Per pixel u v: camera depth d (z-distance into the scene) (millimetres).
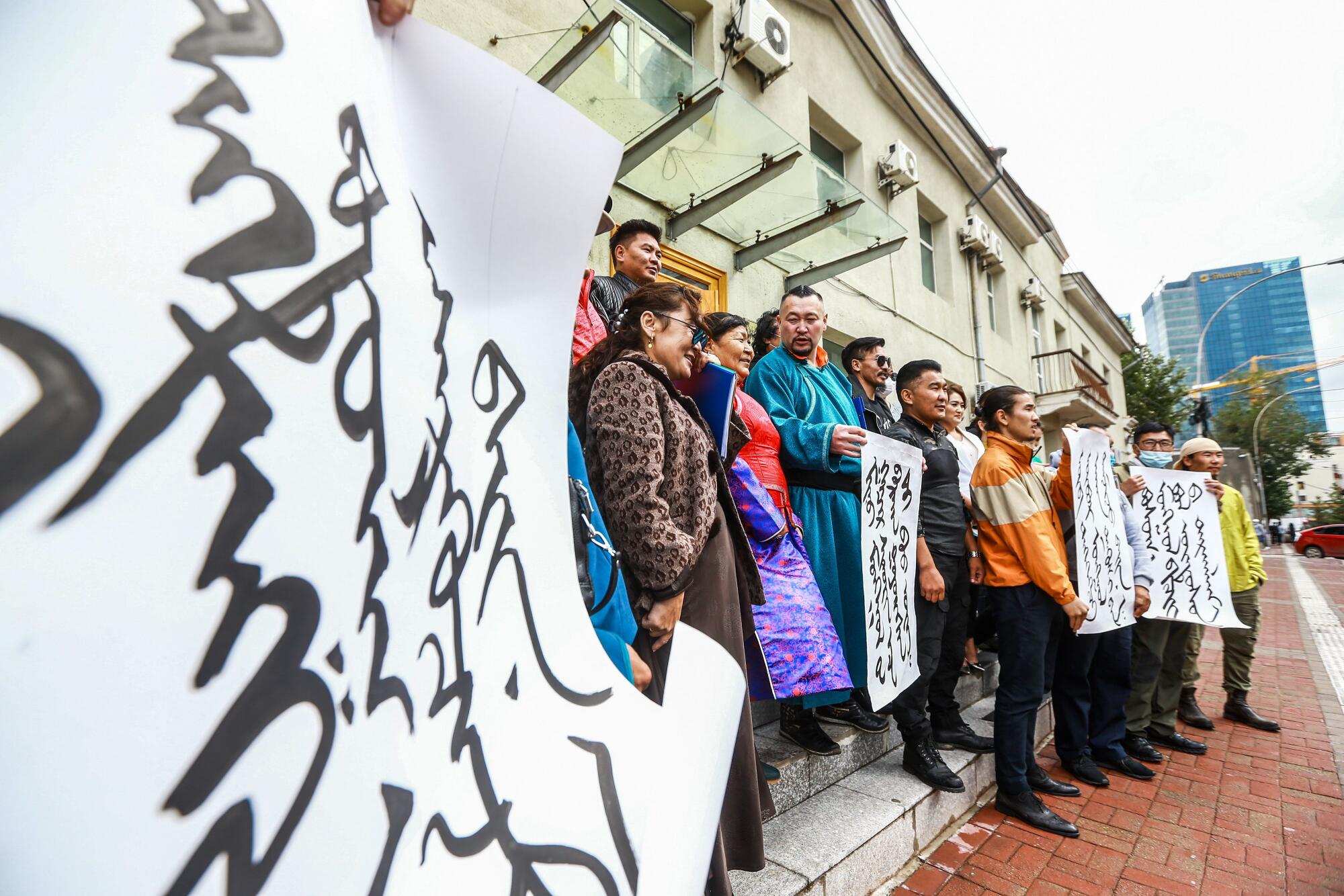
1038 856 2373
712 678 706
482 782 457
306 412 349
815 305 2789
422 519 448
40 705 218
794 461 2516
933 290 9227
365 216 419
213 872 272
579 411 1586
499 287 587
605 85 3602
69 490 235
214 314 301
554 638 583
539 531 598
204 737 275
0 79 247
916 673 2377
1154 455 4527
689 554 1314
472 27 3570
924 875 2201
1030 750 2938
